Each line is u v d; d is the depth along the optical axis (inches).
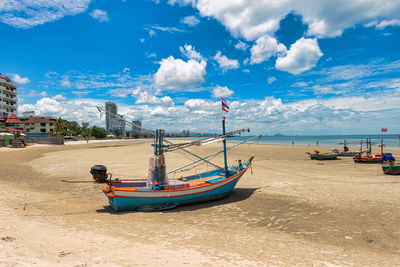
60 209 431.8
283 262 239.0
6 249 223.5
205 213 439.2
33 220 347.9
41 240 256.5
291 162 1200.2
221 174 640.4
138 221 380.5
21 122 3238.2
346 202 492.7
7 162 1108.5
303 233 338.0
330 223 379.9
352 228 356.8
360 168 981.2
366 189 597.9
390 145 2511.1
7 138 2118.6
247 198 547.2
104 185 661.9
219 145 2773.1
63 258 213.6
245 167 617.3
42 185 644.1
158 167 485.4
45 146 2413.9
